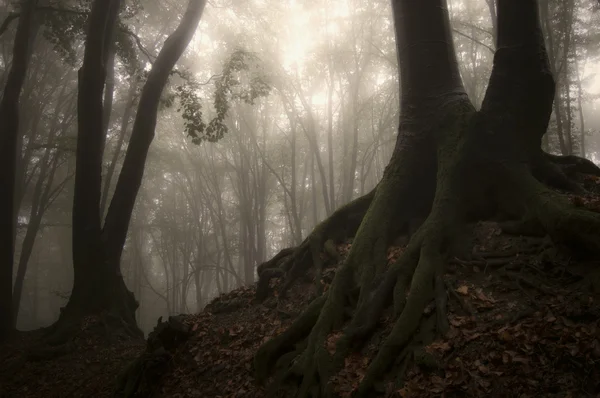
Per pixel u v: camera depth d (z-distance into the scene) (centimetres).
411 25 791
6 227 1484
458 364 468
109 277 1320
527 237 609
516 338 468
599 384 396
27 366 1105
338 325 614
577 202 580
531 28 707
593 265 522
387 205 718
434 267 591
